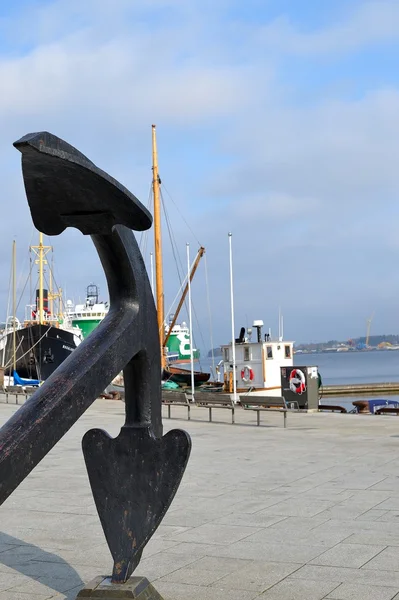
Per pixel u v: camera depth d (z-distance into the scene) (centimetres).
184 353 7875
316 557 589
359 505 782
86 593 438
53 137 323
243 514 752
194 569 564
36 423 343
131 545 437
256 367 3297
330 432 1533
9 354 4684
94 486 442
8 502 852
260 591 510
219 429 1631
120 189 368
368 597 493
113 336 404
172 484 427
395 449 1241
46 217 388
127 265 422
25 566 588
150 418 440
